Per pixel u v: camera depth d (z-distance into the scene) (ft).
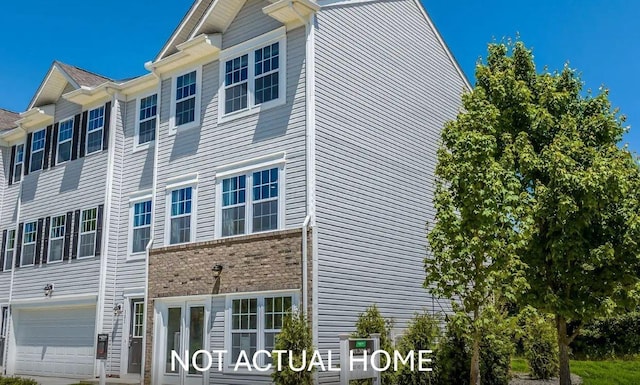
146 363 54.44
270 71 51.78
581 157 43.01
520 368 62.54
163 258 55.47
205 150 55.26
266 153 50.21
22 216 77.10
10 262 78.18
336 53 51.44
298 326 42.29
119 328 62.90
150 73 64.75
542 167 43.37
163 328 54.80
